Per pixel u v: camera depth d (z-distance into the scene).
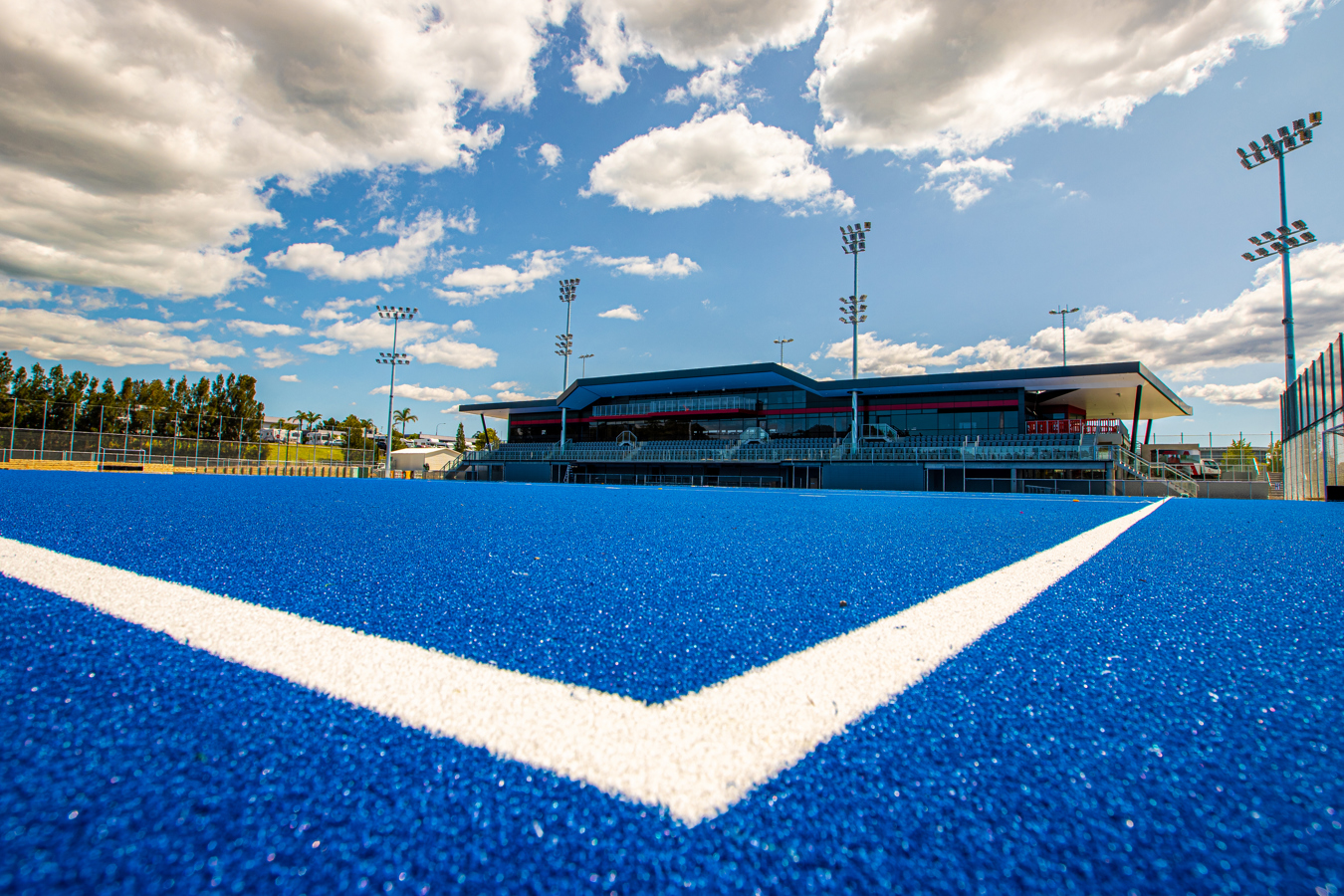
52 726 0.71
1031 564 2.32
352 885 0.47
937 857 0.52
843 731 0.75
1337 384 13.77
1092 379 26.53
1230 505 10.50
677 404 36.16
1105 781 0.64
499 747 0.69
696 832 0.55
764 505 7.90
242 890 0.45
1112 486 23.33
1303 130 18.67
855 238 32.62
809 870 0.50
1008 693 0.89
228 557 2.09
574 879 0.48
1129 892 0.48
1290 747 0.72
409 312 41.62
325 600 1.41
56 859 0.47
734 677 0.94
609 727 0.75
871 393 30.66
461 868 0.49
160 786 0.59
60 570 1.74
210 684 0.86
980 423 28.69
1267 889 0.49
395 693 0.84
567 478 37.28
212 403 52.19
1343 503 11.70
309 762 0.65
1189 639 1.20
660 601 1.49
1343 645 1.17
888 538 3.43
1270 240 19.34
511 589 1.61
